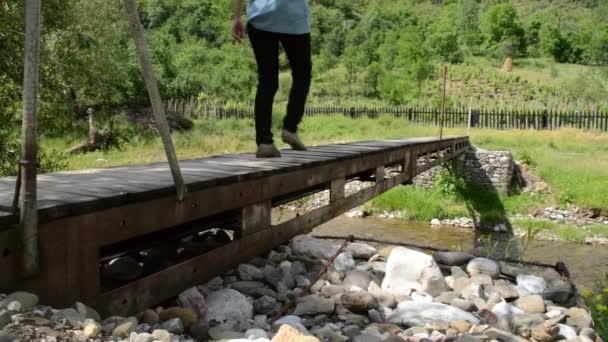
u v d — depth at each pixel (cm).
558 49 8350
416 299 374
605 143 2461
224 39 8775
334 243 529
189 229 366
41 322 198
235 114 3859
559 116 3058
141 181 311
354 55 6794
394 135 2716
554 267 501
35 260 214
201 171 366
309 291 375
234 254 353
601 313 529
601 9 11875
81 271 239
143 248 329
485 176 1916
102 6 1636
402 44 6862
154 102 254
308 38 443
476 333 299
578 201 1781
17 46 986
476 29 9538
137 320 257
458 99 4766
